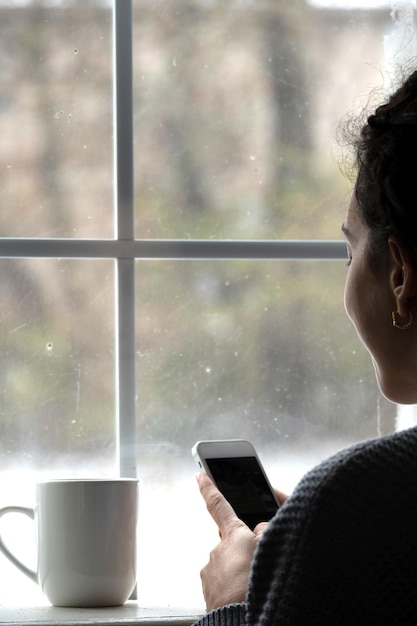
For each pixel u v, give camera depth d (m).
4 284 1.23
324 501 0.73
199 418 1.27
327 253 1.31
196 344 1.28
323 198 1.33
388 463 0.74
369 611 0.71
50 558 1.11
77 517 1.10
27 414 1.23
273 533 0.76
